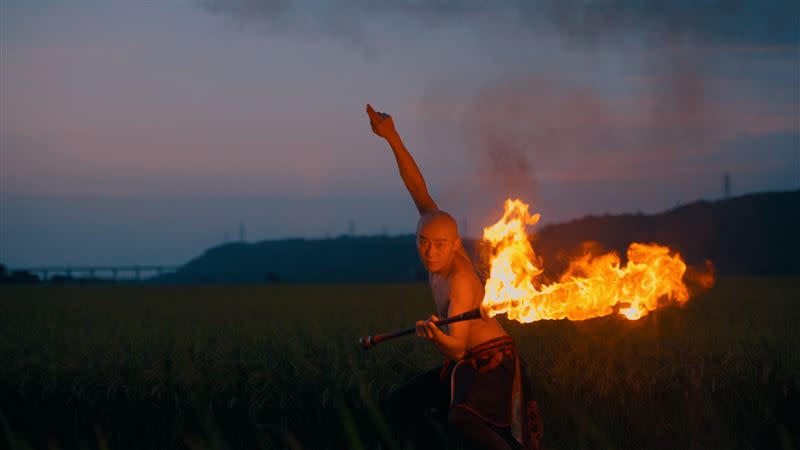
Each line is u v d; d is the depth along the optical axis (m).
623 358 5.89
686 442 5.38
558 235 80.62
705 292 20.77
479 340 4.54
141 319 12.13
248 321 10.85
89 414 5.79
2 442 5.80
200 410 5.61
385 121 5.09
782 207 89.56
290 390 5.56
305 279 136.50
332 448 5.48
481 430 4.33
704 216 89.31
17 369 5.95
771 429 5.32
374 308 14.98
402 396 4.88
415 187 5.11
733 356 5.73
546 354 6.04
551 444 5.47
